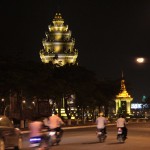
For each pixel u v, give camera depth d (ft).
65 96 328.08
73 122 354.33
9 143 92.99
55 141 111.14
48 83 273.95
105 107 434.30
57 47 552.41
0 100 254.27
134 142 126.11
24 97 285.23
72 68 333.01
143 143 122.01
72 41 553.64
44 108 347.36
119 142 125.70
